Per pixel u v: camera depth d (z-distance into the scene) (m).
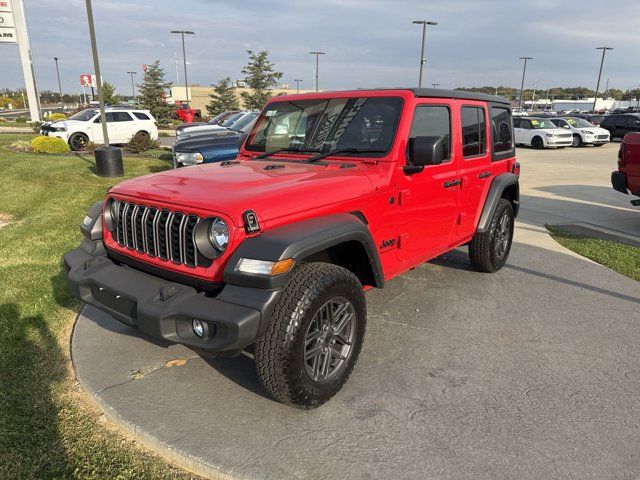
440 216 4.32
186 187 3.12
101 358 3.65
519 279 5.41
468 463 2.65
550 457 2.70
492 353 3.80
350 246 3.39
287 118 4.33
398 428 2.92
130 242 3.30
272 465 2.62
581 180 13.55
